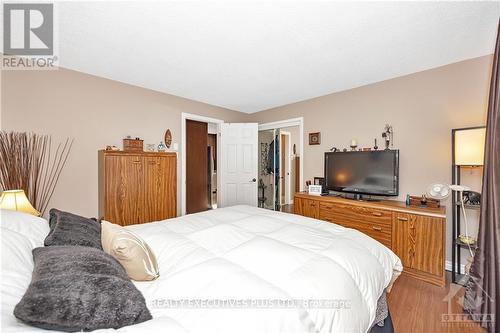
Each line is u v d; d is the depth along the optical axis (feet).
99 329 2.17
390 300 6.50
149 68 8.55
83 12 5.29
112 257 3.30
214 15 5.41
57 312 2.03
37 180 7.87
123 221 8.55
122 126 10.03
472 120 7.82
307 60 7.89
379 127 10.07
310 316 2.88
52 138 8.23
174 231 5.37
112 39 6.48
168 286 3.14
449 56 7.69
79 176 8.85
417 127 9.04
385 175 9.32
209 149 18.71
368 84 10.35
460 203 7.36
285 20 5.62
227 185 14.65
